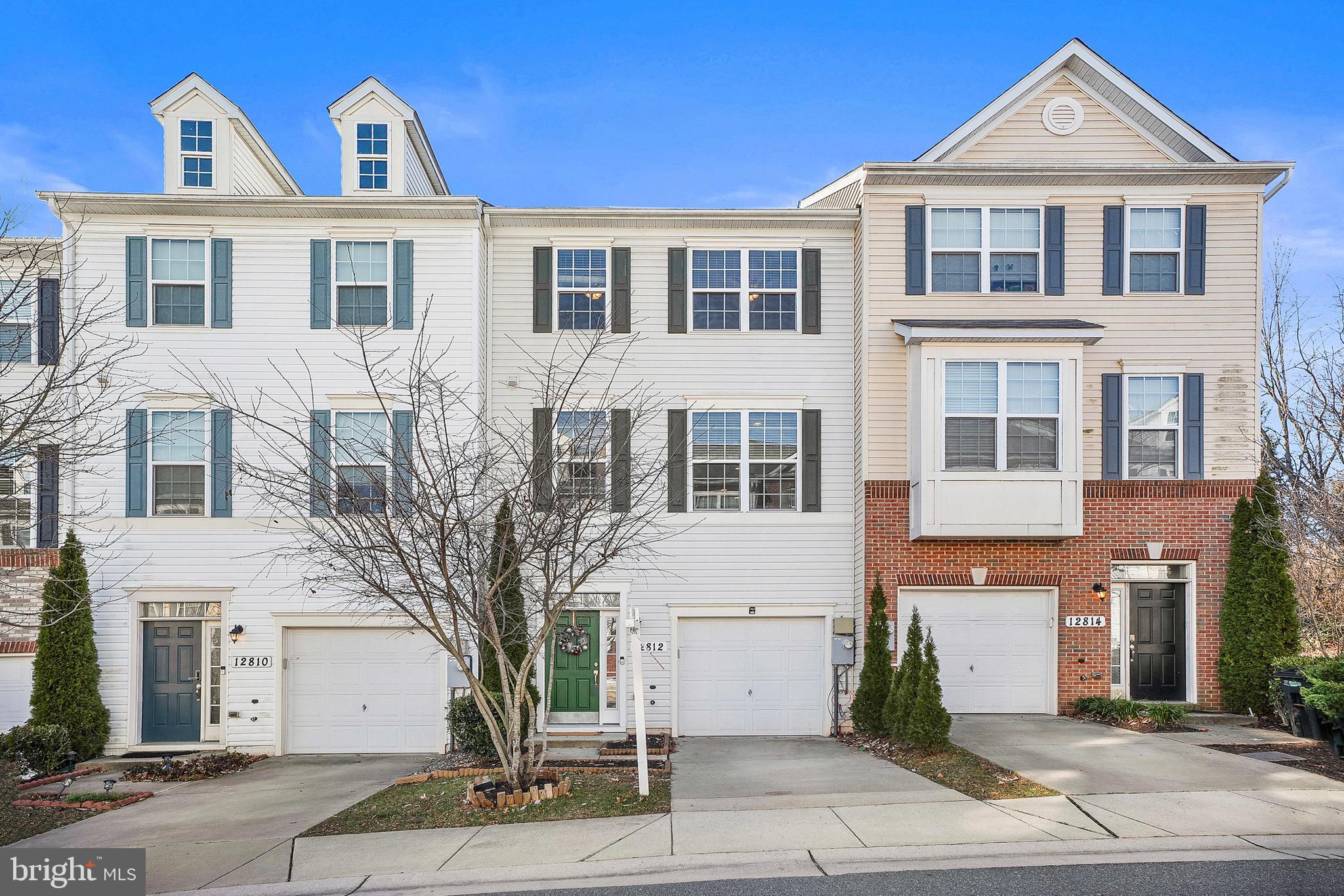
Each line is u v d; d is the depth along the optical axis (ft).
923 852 26.40
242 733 47.21
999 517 46.93
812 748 44.86
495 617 36.88
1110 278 49.73
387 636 48.32
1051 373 47.52
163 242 49.01
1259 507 47.50
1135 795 31.58
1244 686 46.39
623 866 25.79
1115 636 49.57
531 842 28.19
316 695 48.08
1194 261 49.62
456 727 44.04
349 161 51.08
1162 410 49.55
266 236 49.11
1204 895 23.08
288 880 26.04
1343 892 23.13
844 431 51.52
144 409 48.06
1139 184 49.85
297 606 47.75
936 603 49.19
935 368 47.42
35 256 37.29
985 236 50.01
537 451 37.63
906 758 39.40
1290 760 36.42
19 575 48.34
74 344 42.11
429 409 46.32
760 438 51.49
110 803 36.60
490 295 51.21
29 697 48.11
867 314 49.65
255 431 43.21
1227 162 49.42
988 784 33.60
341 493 34.30
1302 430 57.00
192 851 29.14
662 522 50.37
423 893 24.76
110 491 47.85
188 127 50.11
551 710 49.60
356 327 47.42
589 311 51.67
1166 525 48.91
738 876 25.20
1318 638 51.42
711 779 36.52
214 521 47.75
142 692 47.93
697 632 50.57
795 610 50.37
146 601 47.70
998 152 51.08
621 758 41.55
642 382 51.13
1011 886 23.97
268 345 48.62
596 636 50.16
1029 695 48.88
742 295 51.93
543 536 33.96
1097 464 49.11
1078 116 51.03
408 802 34.04
